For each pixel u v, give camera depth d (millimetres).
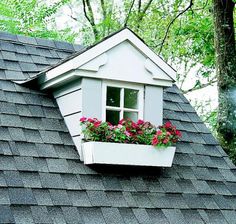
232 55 11562
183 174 8656
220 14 11594
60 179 7816
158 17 17125
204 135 9469
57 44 9820
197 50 13484
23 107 8477
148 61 8672
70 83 8516
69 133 8453
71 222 7418
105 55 8391
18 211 7270
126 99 8648
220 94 11555
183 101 9945
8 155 7785
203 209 8297
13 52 9234
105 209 7723
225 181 8867
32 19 17078
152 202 8062
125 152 8133
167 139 8289
